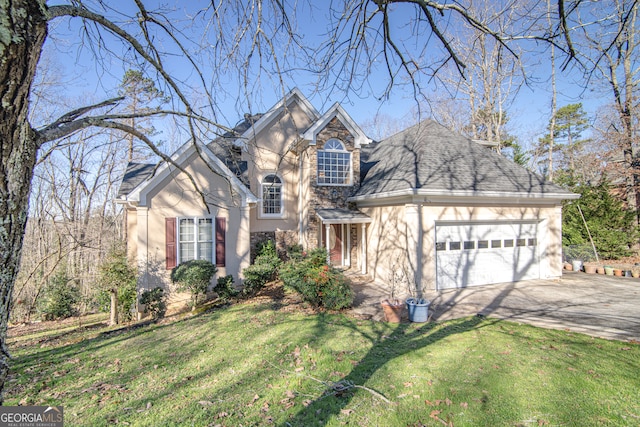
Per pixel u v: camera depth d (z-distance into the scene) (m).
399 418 4.07
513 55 5.03
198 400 4.75
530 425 3.86
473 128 21.11
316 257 10.56
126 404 4.74
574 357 5.70
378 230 13.30
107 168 21.84
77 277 14.71
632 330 7.26
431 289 11.33
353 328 7.78
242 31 4.46
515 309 9.23
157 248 11.52
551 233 13.29
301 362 5.94
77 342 8.31
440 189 10.96
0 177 1.77
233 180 12.23
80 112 3.32
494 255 12.55
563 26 4.39
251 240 15.33
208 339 7.59
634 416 3.98
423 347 6.43
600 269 14.53
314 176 14.16
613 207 16.92
